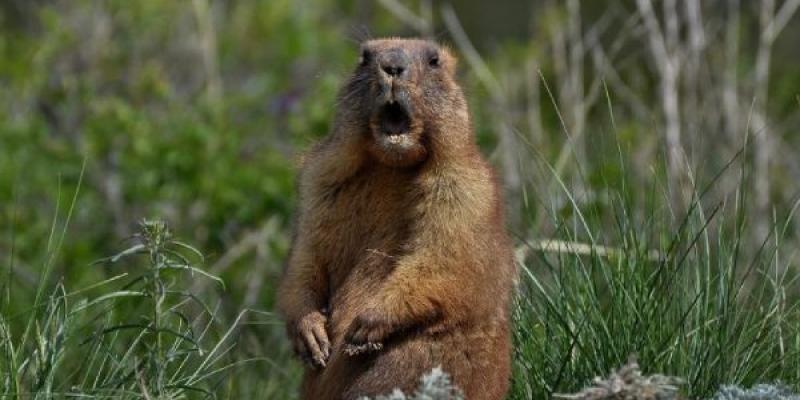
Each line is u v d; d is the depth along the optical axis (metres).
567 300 10.55
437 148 9.42
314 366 9.57
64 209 15.48
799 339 10.48
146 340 11.19
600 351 10.19
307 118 16.30
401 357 9.31
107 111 16.53
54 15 18.41
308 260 9.80
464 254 9.34
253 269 14.84
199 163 15.80
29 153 16.06
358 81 9.60
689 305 10.33
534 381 10.26
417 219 9.42
